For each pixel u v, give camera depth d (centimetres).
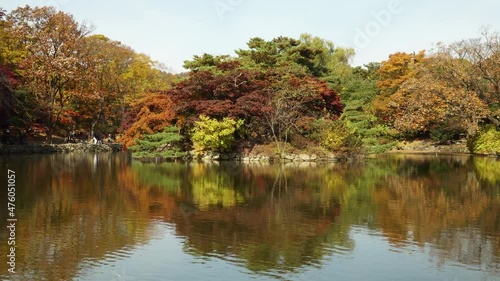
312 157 3105
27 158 3194
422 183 2002
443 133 4609
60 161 3009
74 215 1311
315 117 3297
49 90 4034
